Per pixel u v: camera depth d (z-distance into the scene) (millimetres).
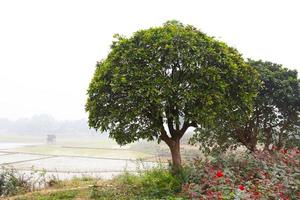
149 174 11844
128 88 10383
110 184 12383
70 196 10828
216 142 15719
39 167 25391
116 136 10922
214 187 8406
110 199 10203
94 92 11195
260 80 13109
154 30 11172
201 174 10031
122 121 10508
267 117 14820
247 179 9359
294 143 14656
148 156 34438
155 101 9914
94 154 39781
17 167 25359
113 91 10227
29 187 12961
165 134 11625
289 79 14195
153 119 10703
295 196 7688
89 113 11344
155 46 10555
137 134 10531
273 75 14281
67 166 26391
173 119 10547
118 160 31594
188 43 10602
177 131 11734
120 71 10500
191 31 11391
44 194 11406
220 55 11125
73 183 13508
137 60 10586
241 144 15609
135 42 11148
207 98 10320
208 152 15555
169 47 10367
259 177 9430
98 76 11000
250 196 7188
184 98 10070
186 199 9133
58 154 39875
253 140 14734
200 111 10328
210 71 10484
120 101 10367
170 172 11344
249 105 11797
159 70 10383
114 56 10867
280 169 8805
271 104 14445
